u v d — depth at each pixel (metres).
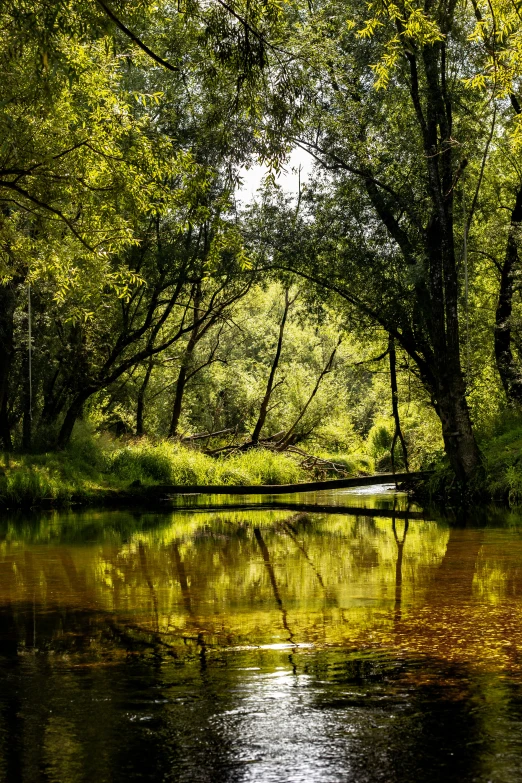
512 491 18.62
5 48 10.05
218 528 14.26
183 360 30.27
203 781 3.24
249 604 6.90
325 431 38.75
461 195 21.91
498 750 3.50
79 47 10.95
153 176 12.91
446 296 19.66
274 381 39.78
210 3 9.40
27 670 4.87
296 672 4.73
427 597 7.07
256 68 10.00
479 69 18.61
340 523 14.95
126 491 21.91
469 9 17.27
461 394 19.80
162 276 23.64
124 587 7.88
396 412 24.23
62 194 12.02
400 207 21.14
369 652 5.18
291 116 11.33
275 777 3.27
